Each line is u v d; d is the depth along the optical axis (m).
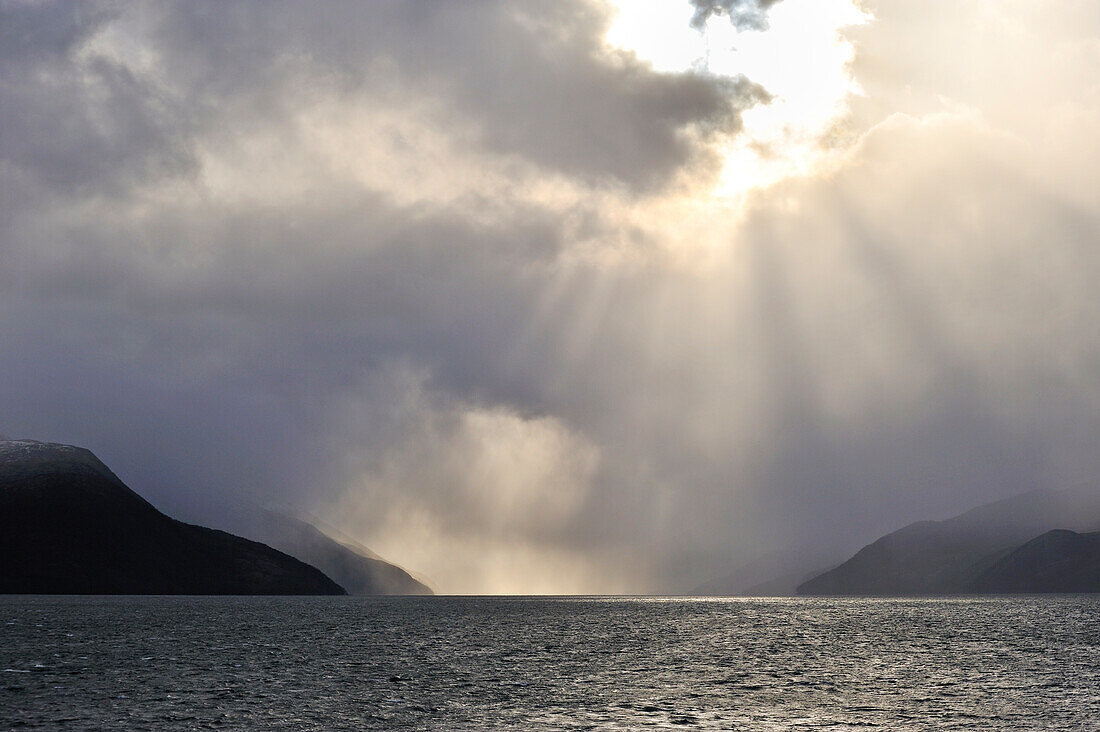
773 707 52.31
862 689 60.00
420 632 120.12
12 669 67.75
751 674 68.88
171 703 52.16
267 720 47.06
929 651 89.44
